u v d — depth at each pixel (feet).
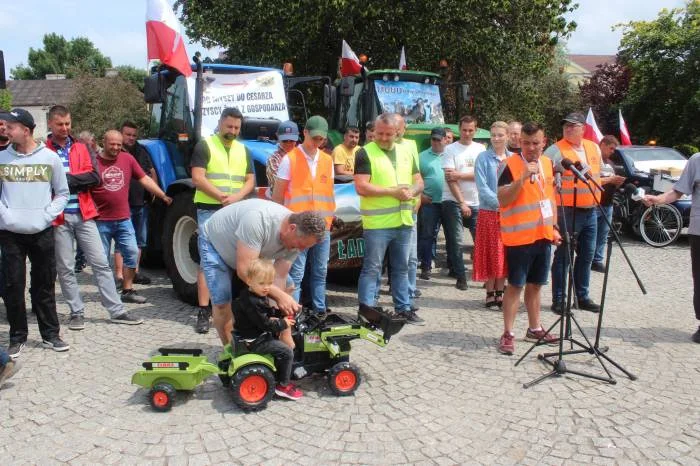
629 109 60.59
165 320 18.02
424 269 23.68
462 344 15.98
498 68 43.70
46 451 10.28
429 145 26.91
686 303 20.38
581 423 11.46
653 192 32.81
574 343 15.56
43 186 14.55
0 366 12.46
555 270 19.06
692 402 12.42
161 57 19.69
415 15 39.50
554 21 43.01
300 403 12.25
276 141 22.18
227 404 12.14
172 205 20.11
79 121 88.89
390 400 12.42
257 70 22.80
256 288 11.76
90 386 13.00
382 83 28.22
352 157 21.89
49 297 15.10
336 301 20.49
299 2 37.55
